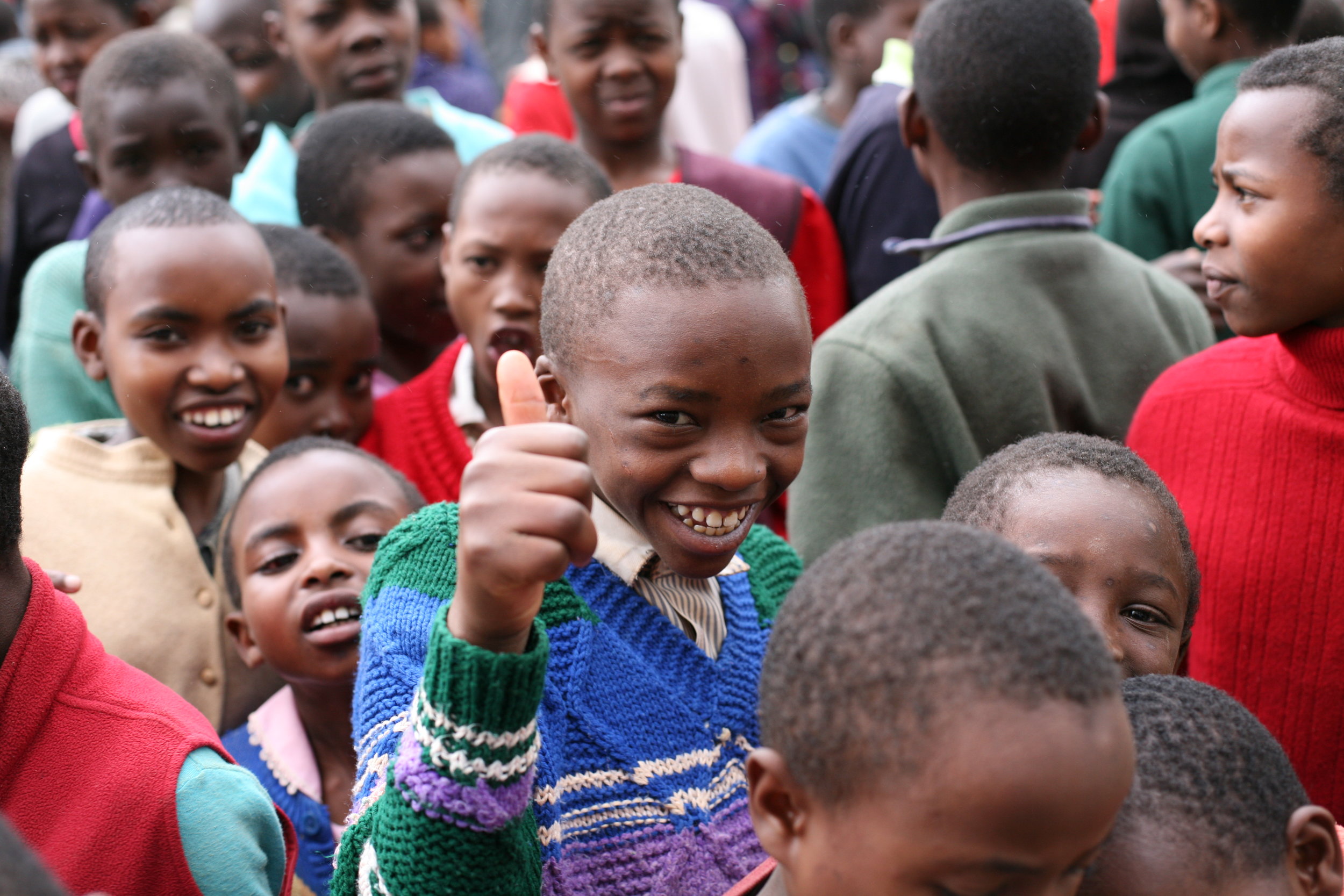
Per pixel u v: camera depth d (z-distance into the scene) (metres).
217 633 2.45
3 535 1.54
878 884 1.00
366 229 3.44
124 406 2.50
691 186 1.49
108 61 3.69
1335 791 2.07
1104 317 2.57
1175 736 1.24
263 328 2.54
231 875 1.56
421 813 1.17
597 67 3.63
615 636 1.49
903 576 1.03
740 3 7.79
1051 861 0.97
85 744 1.57
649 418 1.34
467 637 1.17
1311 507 2.07
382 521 2.29
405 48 4.48
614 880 1.38
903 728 0.97
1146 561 1.58
